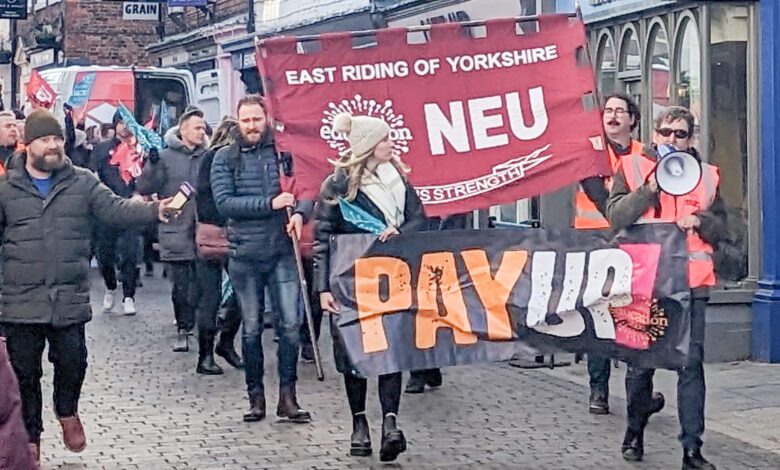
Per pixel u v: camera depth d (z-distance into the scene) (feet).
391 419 27.27
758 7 39.70
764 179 39.65
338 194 27.40
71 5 105.19
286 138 30.32
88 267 26.86
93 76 75.25
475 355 26.86
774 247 39.40
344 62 30.45
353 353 26.71
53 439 29.84
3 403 14.07
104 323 49.65
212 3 86.89
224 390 35.78
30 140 25.86
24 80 120.37
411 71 30.35
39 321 25.95
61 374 27.02
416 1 58.49
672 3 40.63
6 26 127.34
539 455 28.09
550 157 30.12
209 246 37.55
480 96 30.27
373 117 29.35
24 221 25.91
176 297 42.47
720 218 26.48
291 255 30.99
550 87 30.19
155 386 36.40
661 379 36.91
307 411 32.63
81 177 26.37
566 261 26.68
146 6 94.43
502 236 26.89
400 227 27.63
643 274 26.30
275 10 76.95
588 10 45.93
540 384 36.37
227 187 30.73
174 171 42.47
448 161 30.25
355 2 65.57
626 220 26.14
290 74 30.40
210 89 82.17
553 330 26.71
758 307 39.65
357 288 26.84
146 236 62.75
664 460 27.63
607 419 31.76
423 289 26.86
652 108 43.06
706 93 39.91
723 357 39.81
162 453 28.37
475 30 33.14
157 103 78.43
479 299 26.78
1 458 13.97
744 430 30.68
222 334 39.04
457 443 29.25
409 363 26.78
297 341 31.35
